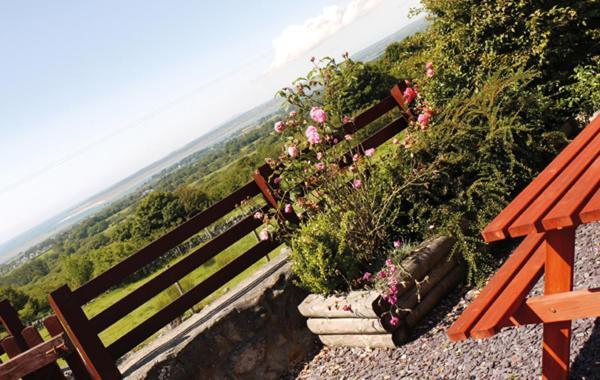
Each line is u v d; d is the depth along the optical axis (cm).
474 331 195
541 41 626
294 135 495
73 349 388
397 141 501
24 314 3688
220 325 427
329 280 425
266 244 499
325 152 484
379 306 378
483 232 195
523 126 465
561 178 221
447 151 482
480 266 418
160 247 441
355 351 412
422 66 684
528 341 292
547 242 209
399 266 402
